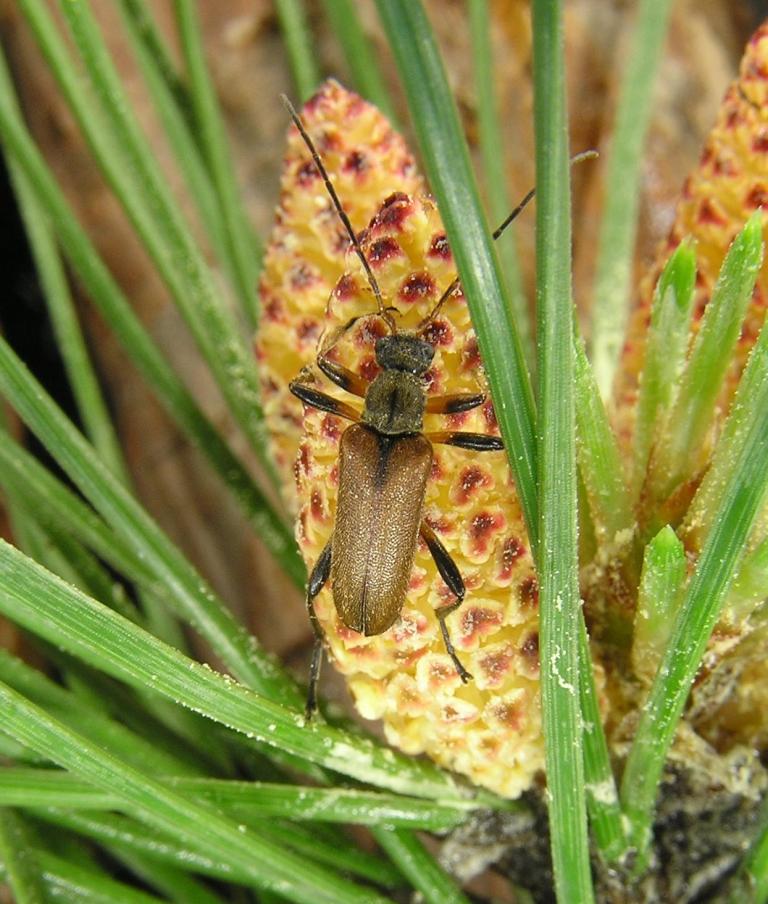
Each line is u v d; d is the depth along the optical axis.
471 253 0.05
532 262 0.10
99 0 0.10
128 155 0.07
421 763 0.06
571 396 0.05
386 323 0.06
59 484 0.07
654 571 0.06
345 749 0.06
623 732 0.06
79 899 0.06
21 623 0.06
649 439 0.06
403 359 0.06
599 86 0.11
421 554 0.06
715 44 0.11
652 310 0.06
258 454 0.07
